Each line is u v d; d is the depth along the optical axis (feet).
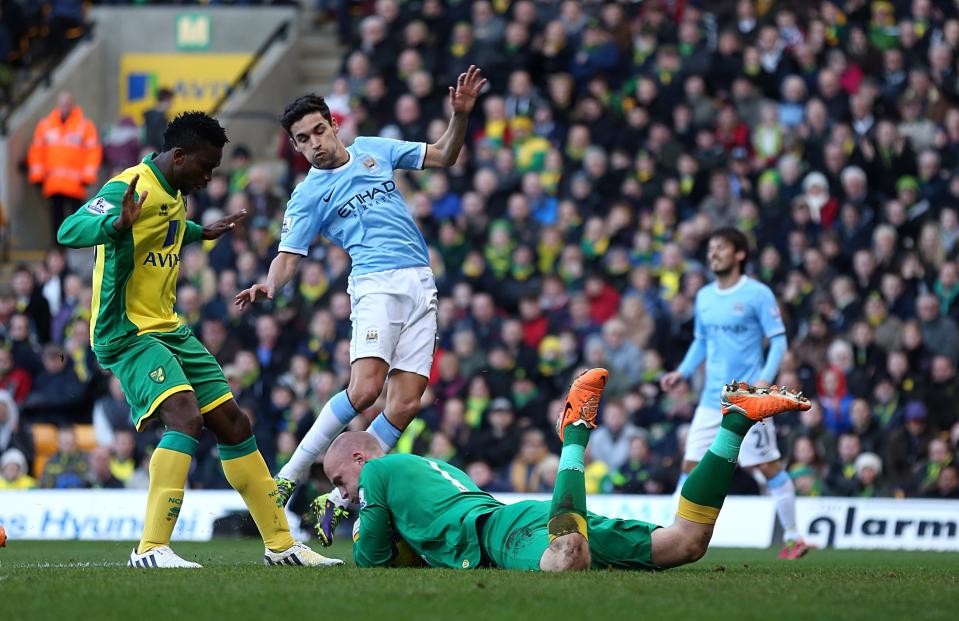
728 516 133.08
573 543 63.57
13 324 167.32
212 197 183.62
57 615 49.16
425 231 180.65
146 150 202.39
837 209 178.70
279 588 56.70
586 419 64.95
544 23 208.03
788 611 50.57
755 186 183.01
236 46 236.63
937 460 148.46
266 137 231.50
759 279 171.63
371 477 70.33
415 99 194.90
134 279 73.36
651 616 48.83
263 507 74.90
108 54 236.22
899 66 198.90
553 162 185.57
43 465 155.94
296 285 169.07
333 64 238.68
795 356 158.61
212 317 169.58
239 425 74.74
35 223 218.38
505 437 150.10
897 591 58.75
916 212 181.78
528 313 166.40
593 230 175.63
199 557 97.04
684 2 209.05
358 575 62.59
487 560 67.67
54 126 202.39
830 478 146.41
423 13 204.03
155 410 72.69
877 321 164.45
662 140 186.29
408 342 86.99
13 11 230.48
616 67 198.18
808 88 193.57
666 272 170.91
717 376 112.78
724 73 194.90
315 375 160.45
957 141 191.42
